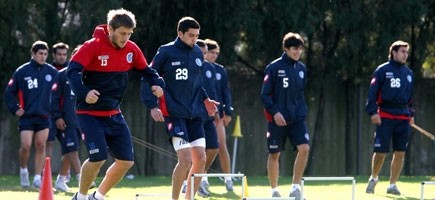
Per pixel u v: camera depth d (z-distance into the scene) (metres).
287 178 60.47
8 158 66.50
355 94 75.56
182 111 30.73
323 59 73.31
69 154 45.00
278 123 38.22
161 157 70.06
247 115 72.75
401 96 42.94
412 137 76.38
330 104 75.12
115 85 27.45
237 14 66.50
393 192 43.44
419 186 50.28
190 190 29.02
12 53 64.88
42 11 64.19
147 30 67.19
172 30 67.50
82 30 63.06
